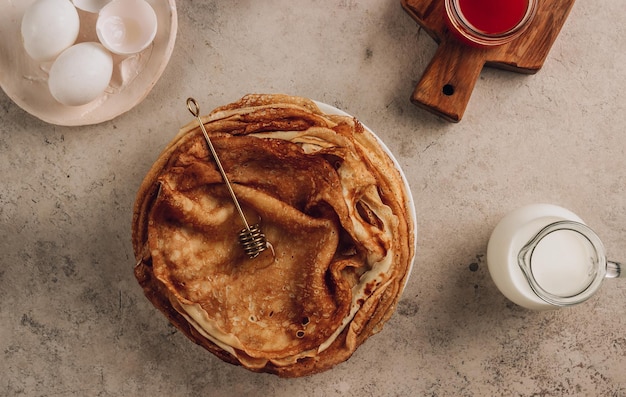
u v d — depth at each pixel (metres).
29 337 0.80
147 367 0.80
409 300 0.80
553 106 0.81
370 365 0.80
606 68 0.81
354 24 0.81
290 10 0.81
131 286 0.80
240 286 0.69
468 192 0.81
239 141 0.67
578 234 0.75
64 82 0.74
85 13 0.77
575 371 0.81
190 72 0.81
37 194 0.80
